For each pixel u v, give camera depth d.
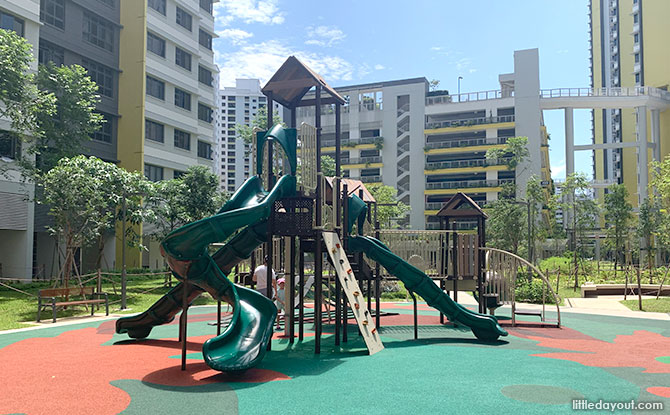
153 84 37.50
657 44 74.31
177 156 39.62
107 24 34.84
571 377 7.01
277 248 13.38
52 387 6.55
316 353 8.85
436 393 6.17
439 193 66.69
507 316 14.98
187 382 6.80
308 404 5.74
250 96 148.00
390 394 6.13
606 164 97.88
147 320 10.36
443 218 14.71
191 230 7.30
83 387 6.54
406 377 7.03
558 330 12.23
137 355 8.75
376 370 7.49
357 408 5.58
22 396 6.13
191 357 8.59
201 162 43.00
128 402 5.86
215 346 7.21
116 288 23.17
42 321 13.30
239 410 5.54
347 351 9.21
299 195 9.56
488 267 13.73
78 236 18.23
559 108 67.81
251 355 7.27
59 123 24.98
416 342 10.37
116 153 35.38
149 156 36.62
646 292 22.39
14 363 8.06
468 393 6.17
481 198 67.12
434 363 8.01
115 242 34.59
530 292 19.97
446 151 66.75
